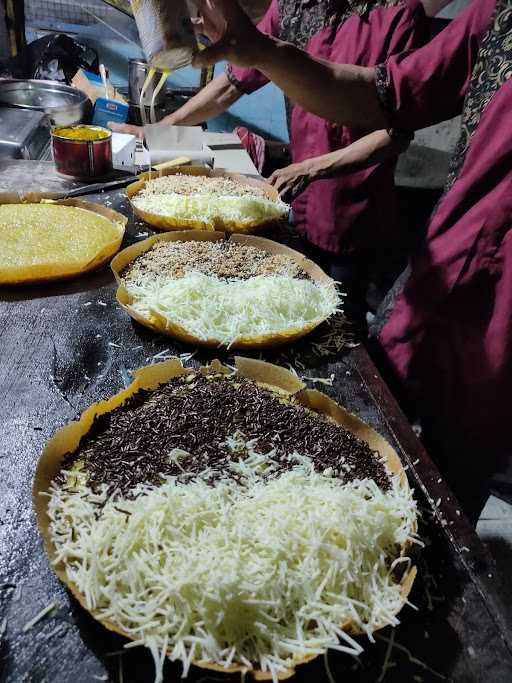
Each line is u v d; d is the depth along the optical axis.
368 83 1.89
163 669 0.77
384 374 1.87
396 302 1.86
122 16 3.85
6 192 1.95
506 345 1.60
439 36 1.80
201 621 0.77
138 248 1.75
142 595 0.79
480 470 1.88
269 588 0.80
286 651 0.78
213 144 2.94
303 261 1.82
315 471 1.06
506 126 1.52
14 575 0.86
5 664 0.75
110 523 0.88
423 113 1.86
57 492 0.95
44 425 1.16
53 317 1.50
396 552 0.94
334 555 0.84
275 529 0.86
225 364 1.41
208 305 1.47
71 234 1.80
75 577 0.81
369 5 2.38
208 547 0.84
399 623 0.83
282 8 2.62
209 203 2.00
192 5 1.76
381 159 2.23
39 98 2.69
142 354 1.42
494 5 1.64
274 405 1.24
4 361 1.33
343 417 1.22
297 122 2.64
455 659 0.83
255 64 1.80
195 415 1.18
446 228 1.69
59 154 2.22
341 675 0.79
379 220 2.71
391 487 1.06
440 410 1.80
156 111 3.08
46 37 3.24
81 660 0.77
